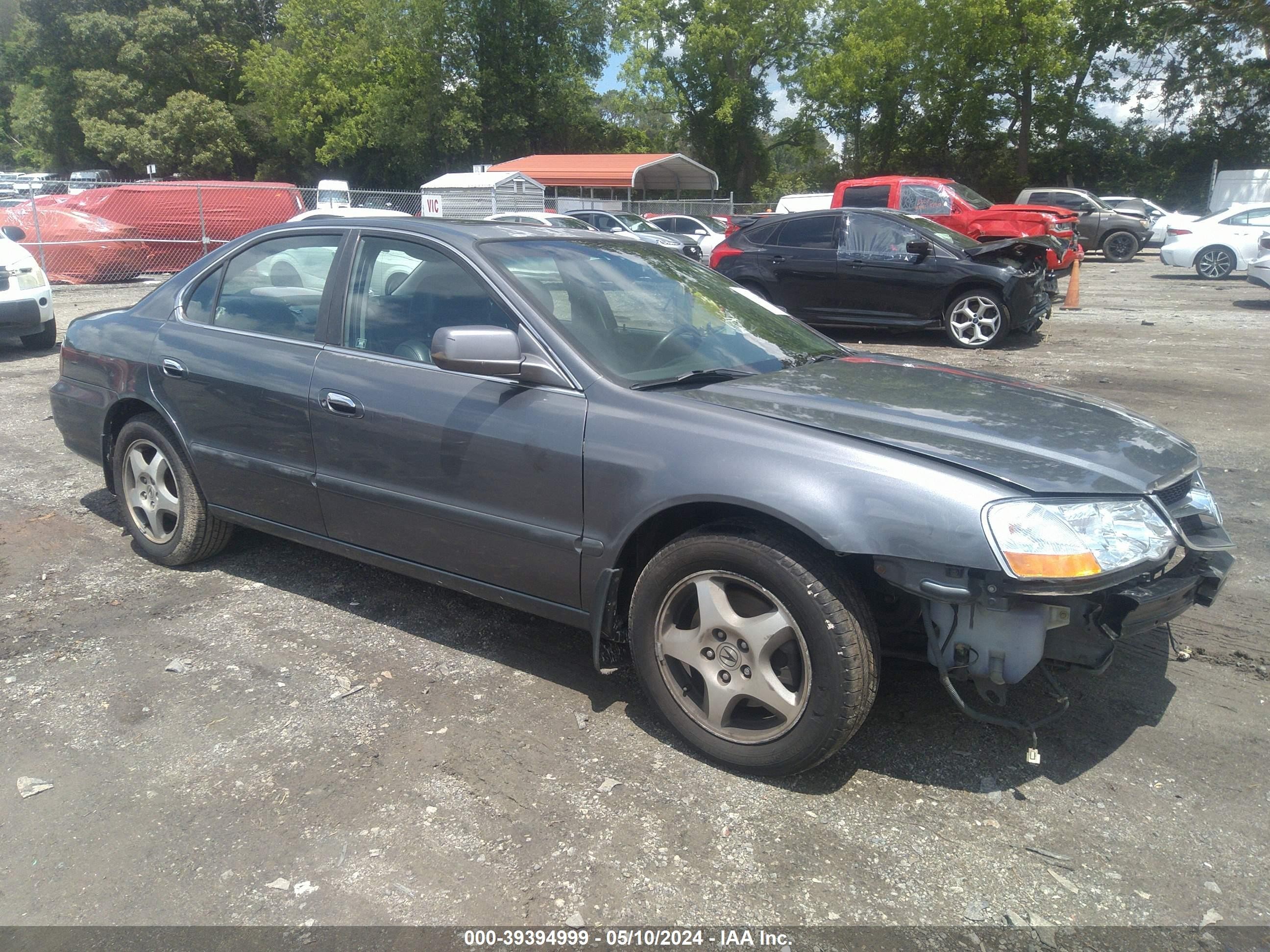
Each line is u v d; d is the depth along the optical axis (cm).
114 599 392
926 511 237
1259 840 245
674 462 267
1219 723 301
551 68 4625
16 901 222
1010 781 271
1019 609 240
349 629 368
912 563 239
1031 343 1102
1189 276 2027
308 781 269
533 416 294
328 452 344
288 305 369
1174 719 304
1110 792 265
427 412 314
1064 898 224
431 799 260
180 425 391
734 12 4319
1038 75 3734
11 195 2123
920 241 1059
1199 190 4081
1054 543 232
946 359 987
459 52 4412
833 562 251
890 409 284
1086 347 1070
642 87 4572
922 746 288
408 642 357
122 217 1859
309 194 2281
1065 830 249
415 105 4306
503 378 294
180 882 228
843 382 315
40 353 1008
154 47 4619
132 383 405
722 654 271
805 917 218
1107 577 235
